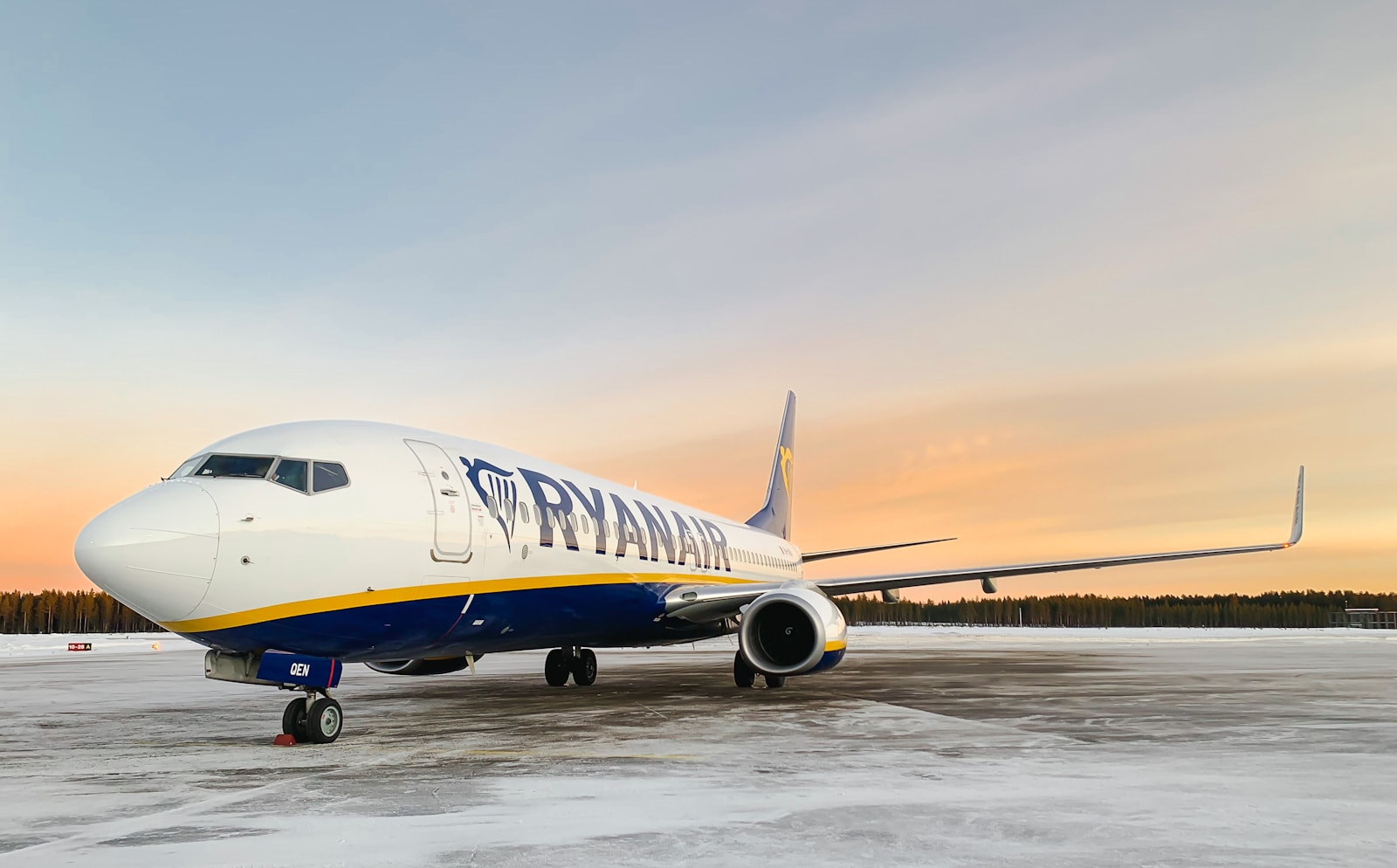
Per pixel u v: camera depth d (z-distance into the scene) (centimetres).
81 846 473
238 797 601
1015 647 3512
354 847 468
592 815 539
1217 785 626
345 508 930
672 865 432
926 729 957
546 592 1211
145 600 805
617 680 1830
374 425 1076
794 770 693
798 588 1412
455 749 827
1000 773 678
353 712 1184
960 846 464
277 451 929
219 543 827
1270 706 1190
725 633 1836
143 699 1438
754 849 461
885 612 11981
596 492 1461
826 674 1888
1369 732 917
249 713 1213
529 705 1278
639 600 1475
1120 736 888
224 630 838
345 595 913
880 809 549
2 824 525
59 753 829
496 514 1127
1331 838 479
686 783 640
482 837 488
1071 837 483
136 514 816
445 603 1029
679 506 1891
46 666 2492
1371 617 9550
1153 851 455
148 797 605
